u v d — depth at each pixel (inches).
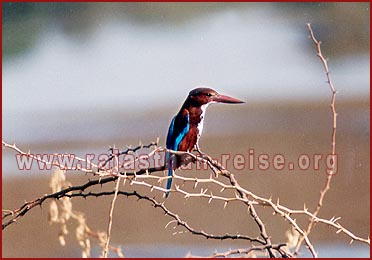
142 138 968.3
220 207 669.3
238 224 650.8
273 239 628.1
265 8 1523.1
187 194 281.6
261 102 1082.1
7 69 1401.3
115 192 285.4
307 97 1093.1
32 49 1486.2
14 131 993.5
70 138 956.6
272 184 751.1
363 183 735.7
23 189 741.3
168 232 634.2
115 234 642.8
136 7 1603.1
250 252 293.3
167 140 406.0
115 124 1016.9
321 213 693.9
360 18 1355.8
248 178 759.1
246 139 885.2
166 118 1058.1
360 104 1031.0
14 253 632.4
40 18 1521.9
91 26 1567.4
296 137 882.8
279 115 994.1
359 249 576.1
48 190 743.7
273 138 885.2
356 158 801.6
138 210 663.8
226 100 399.9
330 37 1376.7
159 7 1546.5
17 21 1504.7
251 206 291.7
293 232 300.2
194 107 399.9
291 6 1494.8
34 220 682.2
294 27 1456.7
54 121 1039.0
